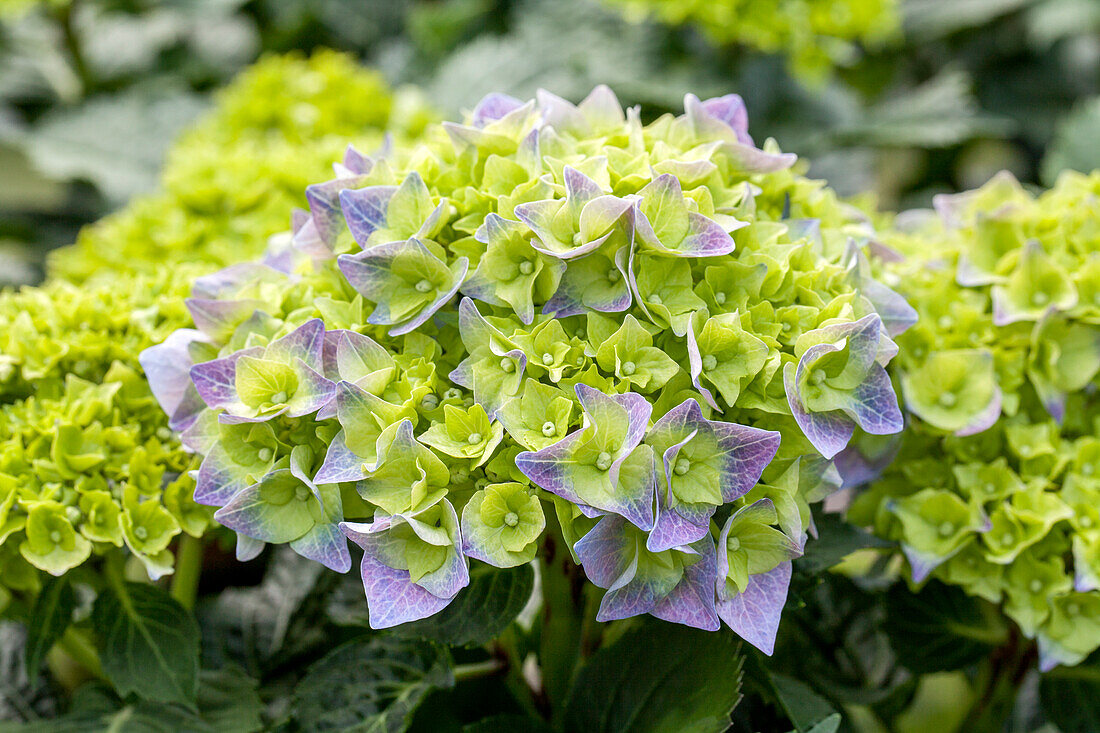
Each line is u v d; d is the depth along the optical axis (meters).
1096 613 0.50
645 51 0.88
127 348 0.52
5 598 0.55
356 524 0.45
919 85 1.16
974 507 0.50
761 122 0.90
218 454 0.47
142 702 0.52
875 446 0.50
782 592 0.46
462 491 0.46
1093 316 0.51
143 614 0.50
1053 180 0.71
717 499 0.44
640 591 0.45
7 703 0.56
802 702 0.51
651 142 0.50
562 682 0.52
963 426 0.50
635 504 0.44
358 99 0.78
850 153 0.99
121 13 1.07
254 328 0.48
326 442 0.46
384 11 1.14
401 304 0.47
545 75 0.89
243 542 0.46
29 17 1.07
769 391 0.46
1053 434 0.51
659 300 0.46
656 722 0.49
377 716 0.50
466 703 0.54
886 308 0.49
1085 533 0.50
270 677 0.56
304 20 1.06
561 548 0.49
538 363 0.45
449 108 0.88
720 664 0.48
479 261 0.47
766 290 0.47
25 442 0.50
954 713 0.59
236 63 1.11
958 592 0.53
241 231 0.61
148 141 0.92
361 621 0.52
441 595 0.44
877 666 0.56
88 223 0.97
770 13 0.81
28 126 1.00
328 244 0.49
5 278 0.87
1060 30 1.05
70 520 0.48
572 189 0.46
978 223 0.53
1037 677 0.59
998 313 0.51
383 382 0.46
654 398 0.46
